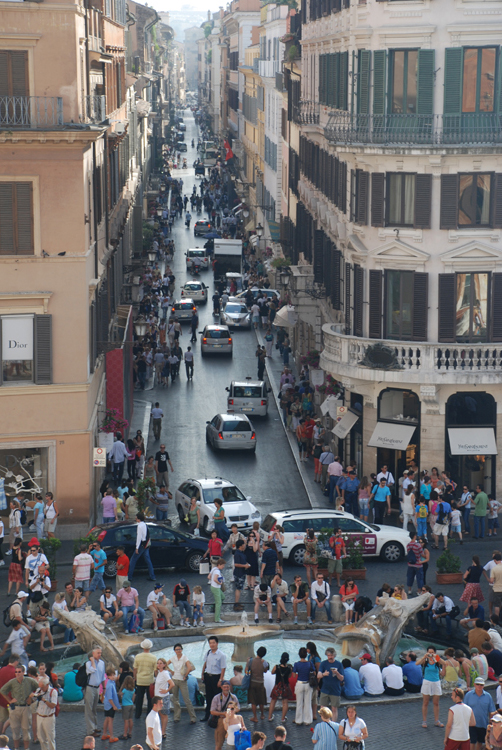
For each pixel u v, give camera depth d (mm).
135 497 62375
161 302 133000
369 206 65188
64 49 57125
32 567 49312
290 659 45281
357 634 45656
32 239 58094
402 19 62500
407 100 63406
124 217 105938
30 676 36500
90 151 63344
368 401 67062
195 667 44469
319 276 85938
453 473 65688
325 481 69938
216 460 77375
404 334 65500
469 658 44469
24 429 59375
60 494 60344
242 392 88188
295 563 57781
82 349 59531
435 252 63625
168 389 97250
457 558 55188
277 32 150500
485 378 63094
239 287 142875
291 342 111438
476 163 62438
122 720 40000
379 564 58094
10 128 56281
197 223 191125
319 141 86500
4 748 32312
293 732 38312
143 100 173000
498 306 64062
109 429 69062
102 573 51844
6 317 58375
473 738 35000
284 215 129000
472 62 61750
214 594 49438
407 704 41438
